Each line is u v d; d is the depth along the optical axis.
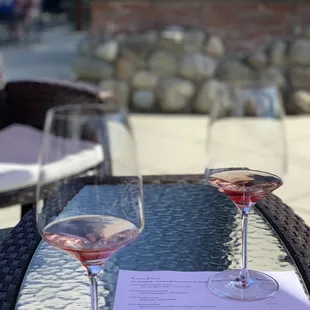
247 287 1.15
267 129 1.28
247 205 1.17
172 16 4.64
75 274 1.22
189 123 4.36
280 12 4.59
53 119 1.32
